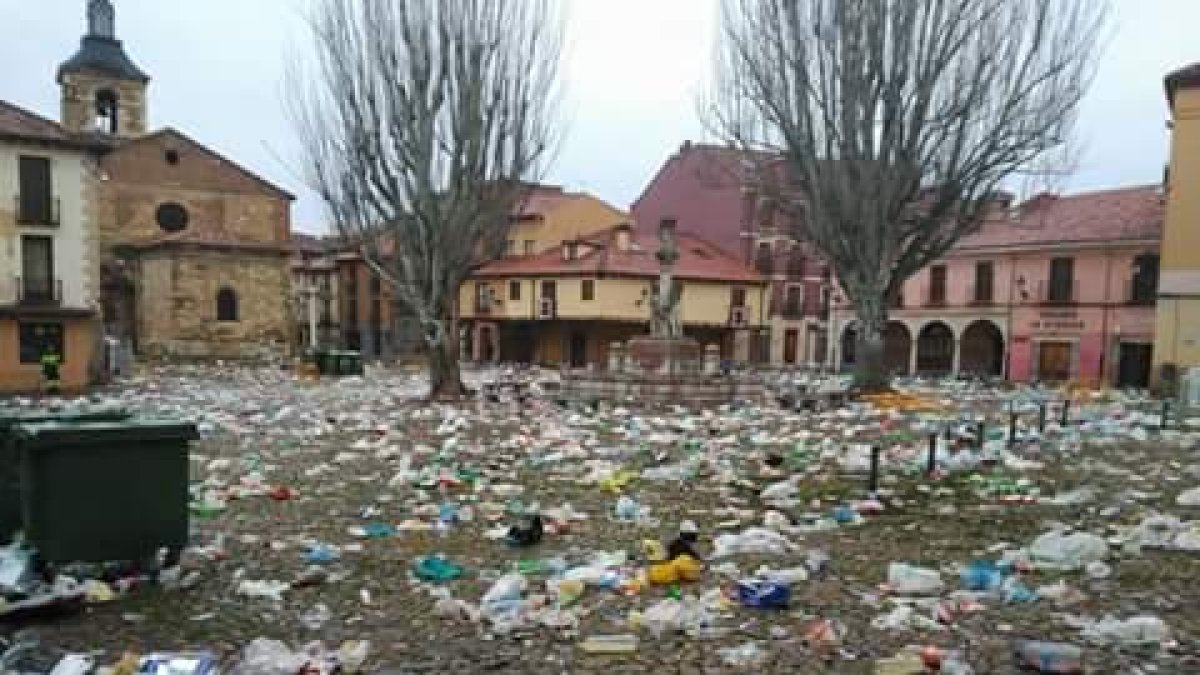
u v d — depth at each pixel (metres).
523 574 6.68
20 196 29.20
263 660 4.87
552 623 5.54
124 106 49.25
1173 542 7.33
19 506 6.67
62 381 29.73
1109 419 18.25
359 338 63.50
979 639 5.19
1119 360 37.25
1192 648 4.98
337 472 11.80
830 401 22.50
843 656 4.99
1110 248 37.41
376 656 5.09
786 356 56.22
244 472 11.80
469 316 55.19
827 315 55.88
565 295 49.06
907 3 22.73
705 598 5.98
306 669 4.77
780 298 56.00
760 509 9.33
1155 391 28.23
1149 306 36.25
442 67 22.25
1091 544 7.04
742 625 5.53
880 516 8.89
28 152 29.38
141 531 6.35
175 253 43.25
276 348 46.66
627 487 10.56
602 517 8.90
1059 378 39.38
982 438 13.94
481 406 21.47
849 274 24.80
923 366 46.22
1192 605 5.76
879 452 11.84
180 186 47.31
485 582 6.55
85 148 30.56
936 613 5.61
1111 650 4.97
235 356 45.16
